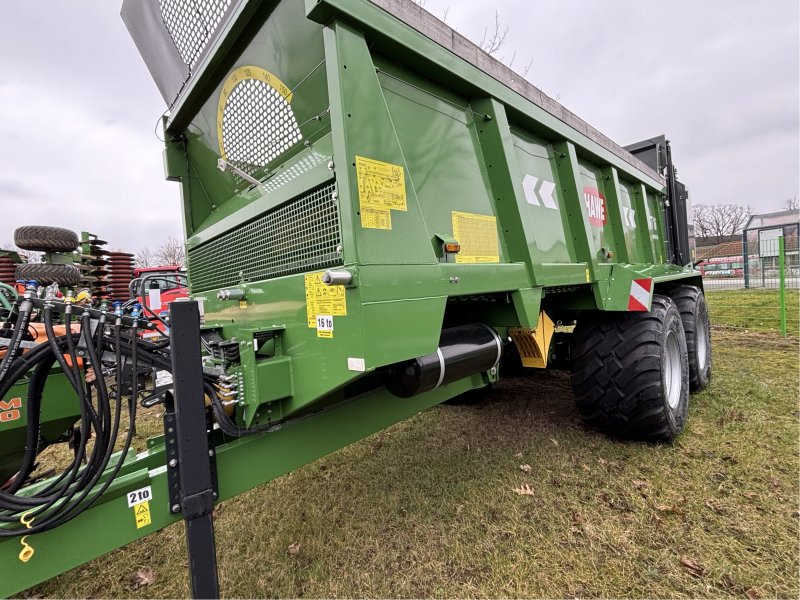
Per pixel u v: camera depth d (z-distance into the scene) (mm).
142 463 1406
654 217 4516
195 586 1266
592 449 2918
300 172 1601
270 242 1773
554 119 2541
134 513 1231
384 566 1907
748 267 14555
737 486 2367
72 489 1202
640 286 2680
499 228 2064
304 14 1461
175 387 1231
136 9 2395
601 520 2146
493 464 2779
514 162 2072
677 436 2998
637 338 2748
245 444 1458
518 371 4215
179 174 2557
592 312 3043
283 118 1724
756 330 7719
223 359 1511
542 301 2850
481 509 2289
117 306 1719
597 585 1741
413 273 1428
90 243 6234
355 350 1250
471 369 1862
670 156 4930
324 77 1477
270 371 1446
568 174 2678
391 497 2453
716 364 5105
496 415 3672
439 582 1799
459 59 1802
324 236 1421
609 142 3334
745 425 3148
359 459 2971
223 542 2139
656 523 2098
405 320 1380
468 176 1933
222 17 1771
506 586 1758
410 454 3000
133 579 1955
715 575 1758
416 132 1683
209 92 2121
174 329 1230
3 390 1238
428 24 1651
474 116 2037
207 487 1300
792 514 2104
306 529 2203
